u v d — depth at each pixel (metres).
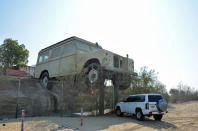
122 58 10.80
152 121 8.66
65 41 11.62
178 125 7.73
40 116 9.09
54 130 5.77
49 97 10.88
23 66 27.92
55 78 12.25
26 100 9.81
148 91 14.17
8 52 26.80
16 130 5.53
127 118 9.55
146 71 14.72
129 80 11.99
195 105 23.38
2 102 8.73
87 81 9.76
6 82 11.55
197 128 7.04
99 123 7.41
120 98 12.57
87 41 11.69
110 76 10.70
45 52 13.80
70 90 10.32
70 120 7.89
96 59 9.59
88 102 10.52
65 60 11.15
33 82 13.34
